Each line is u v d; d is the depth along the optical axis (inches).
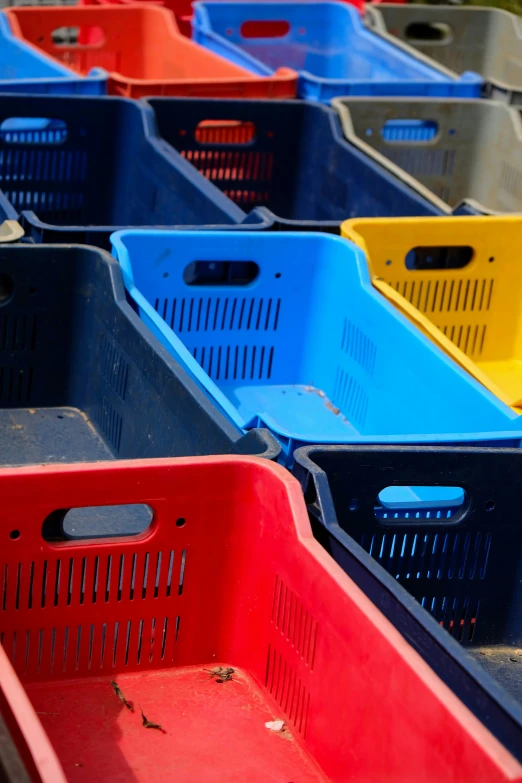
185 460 80.7
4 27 215.9
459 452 87.4
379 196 159.0
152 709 82.4
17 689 56.1
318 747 77.1
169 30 223.5
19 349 122.0
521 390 140.9
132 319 109.4
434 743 62.5
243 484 82.4
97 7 228.7
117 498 79.8
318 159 178.5
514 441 93.9
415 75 213.8
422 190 152.7
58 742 78.2
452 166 189.8
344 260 129.8
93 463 79.0
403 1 284.4
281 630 81.2
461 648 67.3
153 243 125.8
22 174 170.7
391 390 120.1
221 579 85.0
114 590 82.8
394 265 137.9
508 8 284.7
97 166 174.6
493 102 186.9
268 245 130.2
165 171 157.8
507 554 93.0
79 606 82.3
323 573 74.4
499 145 185.6
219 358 134.4
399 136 193.0
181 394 96.9
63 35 283.7
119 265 115.6
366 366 125.9
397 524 88.3
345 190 169.6
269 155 182.2
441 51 244.8
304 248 131.8
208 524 83.0
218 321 132.6
